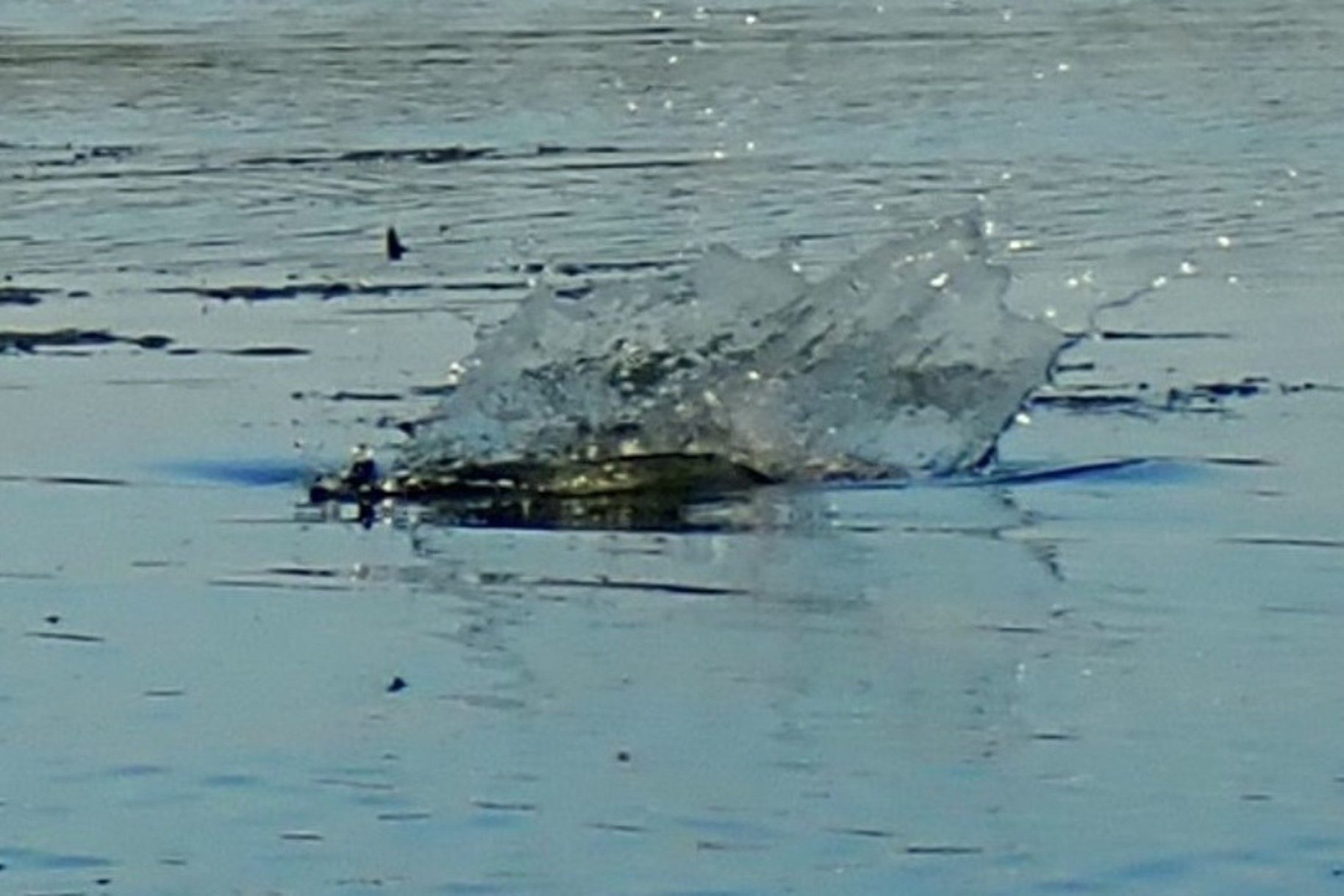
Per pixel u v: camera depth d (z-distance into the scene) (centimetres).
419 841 2192
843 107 7656
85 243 5488
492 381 3522
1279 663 2622
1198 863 2139
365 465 3450
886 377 3544
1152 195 5969
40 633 2756
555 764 2356
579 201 6012
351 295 4869
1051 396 3897
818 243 5466
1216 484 3369
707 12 10512
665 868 2133
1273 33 9488
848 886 2102
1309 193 5966
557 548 3108
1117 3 10675
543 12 10625
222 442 3641
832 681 2577
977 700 2516
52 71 8725
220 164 6644
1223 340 4322
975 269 3597
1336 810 2242
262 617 2814
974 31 9700
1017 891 2094
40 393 3984
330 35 9756
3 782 2327
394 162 6650
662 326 3541
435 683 2581
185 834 2212
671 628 2756
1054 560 3011
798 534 3159
